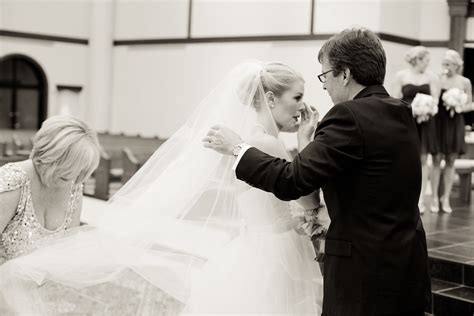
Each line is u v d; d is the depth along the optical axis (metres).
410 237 1.92
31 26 14.53
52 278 2.30
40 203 2.28
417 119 6.63
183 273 2.39
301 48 11.18
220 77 12.65
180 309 2.38
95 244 2.37
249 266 2.35
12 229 2.24
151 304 2.37
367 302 1.88
